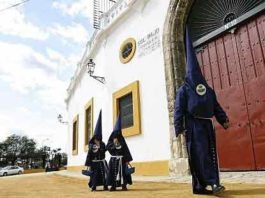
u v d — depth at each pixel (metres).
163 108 9.21
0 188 7.98
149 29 10.58
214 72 8.51
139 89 10.59
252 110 7.28
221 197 3.64
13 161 62.31
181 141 8.14
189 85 4.25
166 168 8.62
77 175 13.97
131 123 10.91
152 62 10.12
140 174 9.70
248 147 7.24
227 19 8.29
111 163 5.99
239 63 7.80
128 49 11.84
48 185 8.55
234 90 7.83
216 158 4.03
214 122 8.22
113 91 12.41
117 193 5.06
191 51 4.43
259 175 5.88
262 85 7.12
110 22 13.48
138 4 11.25
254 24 7.52
